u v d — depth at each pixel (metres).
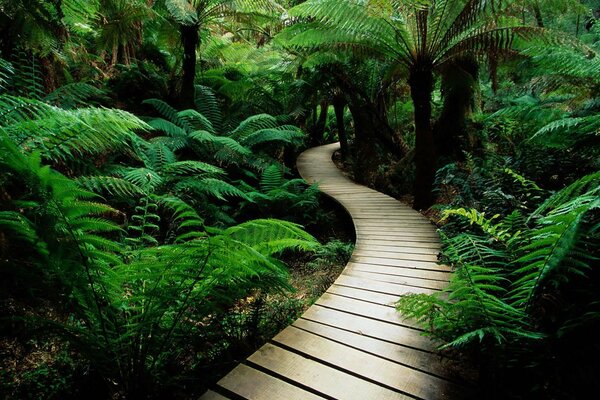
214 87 8.05
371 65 7.85
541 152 4.18
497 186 3.60
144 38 7.35
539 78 4.72
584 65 3.61
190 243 1.58
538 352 1.33
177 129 5.15
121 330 1.79
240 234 2.11
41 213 1.50
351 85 8.09
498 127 6.24
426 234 4.02
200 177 4.52
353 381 1.51
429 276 2.80
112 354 1.70
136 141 3.96
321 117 14.25
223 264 1.68
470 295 1.44
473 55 5.16
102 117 2.37
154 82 6.31
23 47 3.22
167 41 5.94
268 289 1.98
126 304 1.86
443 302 1.53
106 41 4.48
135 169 3.82
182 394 1.72
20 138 2.18
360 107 8.38
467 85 5.84
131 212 4.04
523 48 4.68
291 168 9.46
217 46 8.41
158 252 1.77
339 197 6.21
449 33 4.59
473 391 1.41
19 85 3.18
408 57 5.19
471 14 4.22
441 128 6.68
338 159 11.54
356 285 2.65
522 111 4.61
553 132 3.66
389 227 4.38
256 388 1.46
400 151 8.75
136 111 5.80
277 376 1.54
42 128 2.25
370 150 8.27
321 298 2.42
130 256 2.10
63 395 1.73
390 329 1.96
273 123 6.75
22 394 1.73
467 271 1.50
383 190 7.23
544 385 1.27
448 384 1.47
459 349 1.62
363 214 5.05
